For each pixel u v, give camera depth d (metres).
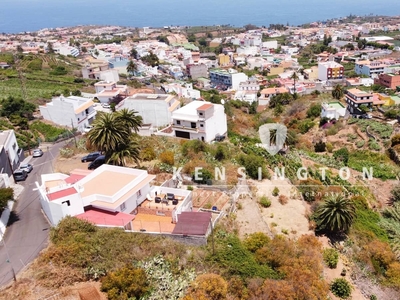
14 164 62.91
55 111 91.31
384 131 92.38
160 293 34.78
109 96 113.62
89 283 35.34
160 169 60.19
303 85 169.00
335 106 113.50
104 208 44.31
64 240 38.84
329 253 45.94
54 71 163.38
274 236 46.78
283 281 36.91
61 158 68.06
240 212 51.31
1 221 43.78
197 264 38.09
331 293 42.06
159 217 46.31
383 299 42.34
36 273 35.00
